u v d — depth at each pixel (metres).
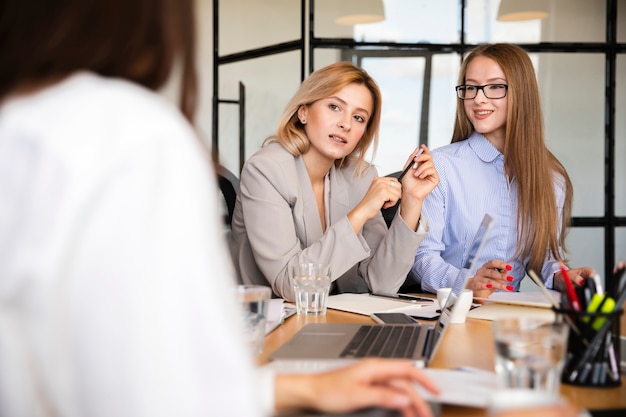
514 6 4.40
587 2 4.44
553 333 0.95
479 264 2.67
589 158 4.46
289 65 4.52
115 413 0.52
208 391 0.55
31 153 0.55
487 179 2.68
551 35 4.42
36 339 0.53
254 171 2.32
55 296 0.52
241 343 0.58
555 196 2.64
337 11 4.39
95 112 0.57
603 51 4.45
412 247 2.26
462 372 1.09
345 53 4.39
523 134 2.60
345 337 1.41
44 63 0.62
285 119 2.41
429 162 2.32
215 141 5.00
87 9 0.62
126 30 0.63
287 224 2.26
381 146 4.40
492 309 1.83
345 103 2.38
